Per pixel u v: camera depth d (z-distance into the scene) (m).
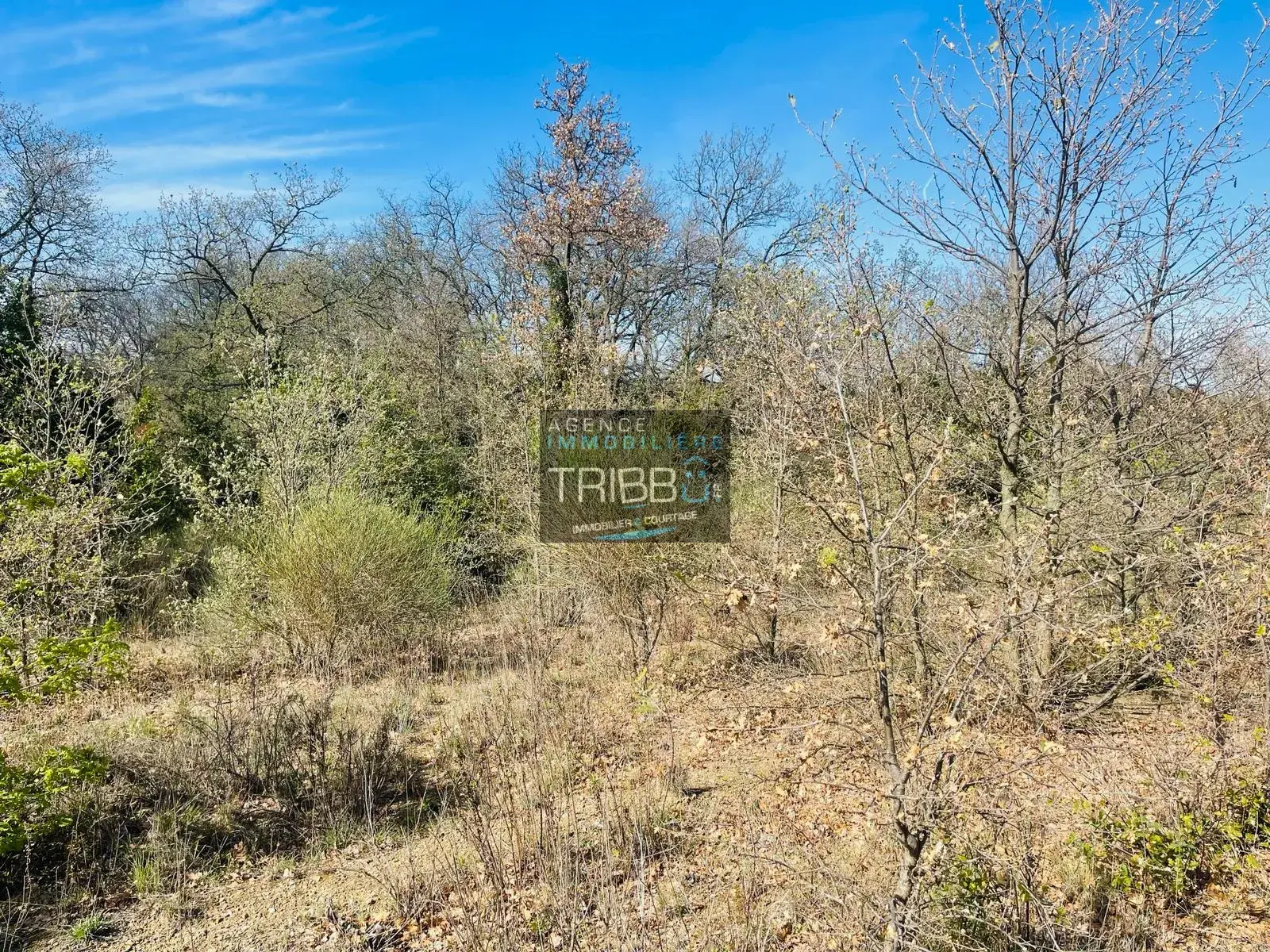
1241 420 4.85
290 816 4.31
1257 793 3.39
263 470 9.84
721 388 10.06
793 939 3.07
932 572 3.02
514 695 6.16
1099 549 3.87
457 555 9.94
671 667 6.70
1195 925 3.05
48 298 13.10
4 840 3.50
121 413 9.16
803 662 5.71
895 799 2.66
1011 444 4.75
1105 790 3.58
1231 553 3.68
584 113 17.48
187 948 3.25
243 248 20.48
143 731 5.27
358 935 3.30
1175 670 3.81
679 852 3.82
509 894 3.48
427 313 18.08
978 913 2.71
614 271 18.53
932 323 4.73
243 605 7.61
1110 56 4.30
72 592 6.38
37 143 15.69
